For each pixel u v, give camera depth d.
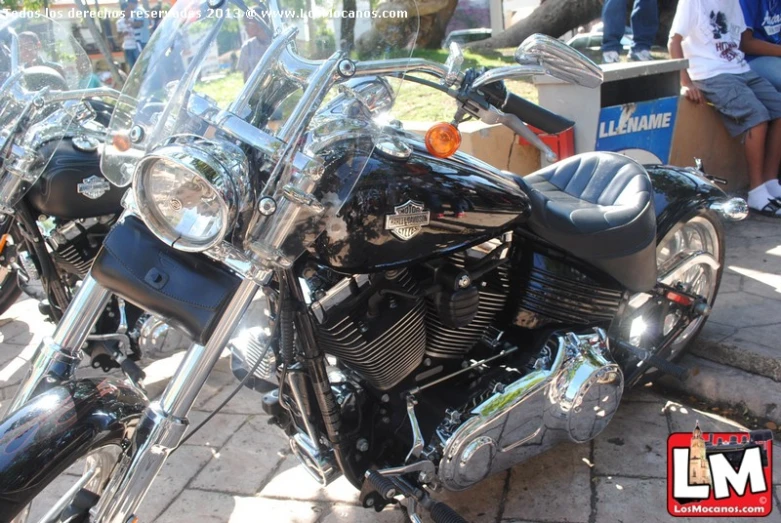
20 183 2.25
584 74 1.67
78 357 1.69
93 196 2.62
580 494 2.35
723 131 4.79
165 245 1.61
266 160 1.48
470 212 1.87
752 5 4.35
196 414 3.01
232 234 1.49
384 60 1.59
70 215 2.63
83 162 2.60
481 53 8.09
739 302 3.29
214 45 1.66
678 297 2.65
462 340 2.14
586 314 2.29
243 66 1.63
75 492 1.68
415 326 1.95
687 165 4.59
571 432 2.22
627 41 6.98
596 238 2.16
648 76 4.11
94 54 6.04
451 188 1.84
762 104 4.28
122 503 1.50
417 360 2.04
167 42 1.74
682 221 2.61
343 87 1.60
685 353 2.97
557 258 2.23
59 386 1.63
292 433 2.17
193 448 2.77
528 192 2.17
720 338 2.96
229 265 1.50
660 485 2.36
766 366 2.78
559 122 1.81
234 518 2.37
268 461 2.66
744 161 4.99
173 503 2.47
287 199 1.47
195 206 1.42
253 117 1.54
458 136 1.67
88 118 2.47
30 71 2.30
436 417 2.08
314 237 1.58
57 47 2.41
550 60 1.63
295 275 1.76
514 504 2.32
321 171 1.48
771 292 3.36
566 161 2.59
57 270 2.76
